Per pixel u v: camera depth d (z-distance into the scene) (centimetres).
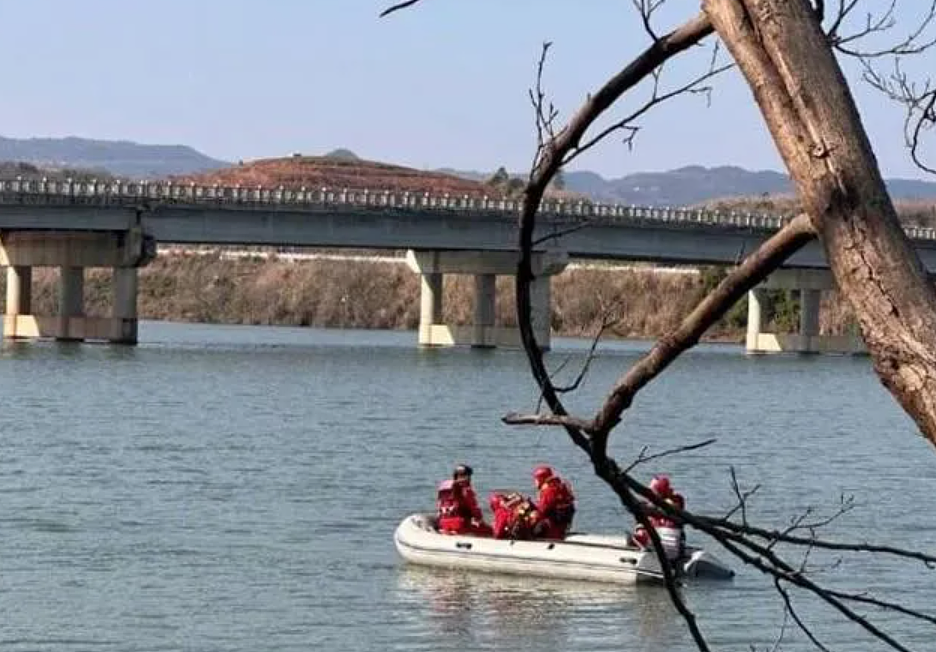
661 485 3219
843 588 4547
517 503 4734
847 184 736
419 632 4006
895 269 725
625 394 850
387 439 9275
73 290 17562
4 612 4159
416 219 16762
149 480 7081
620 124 852
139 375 13638
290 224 16325
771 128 752
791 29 755
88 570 4769
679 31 809
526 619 4134
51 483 6906
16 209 15362
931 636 3944
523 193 884
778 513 6550
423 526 4897
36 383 12462
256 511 6134
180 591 4466
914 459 9081
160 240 16112
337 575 4712
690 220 17262
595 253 17012
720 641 3891
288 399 11906
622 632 3997
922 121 937
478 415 10975
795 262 14875
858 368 18375
